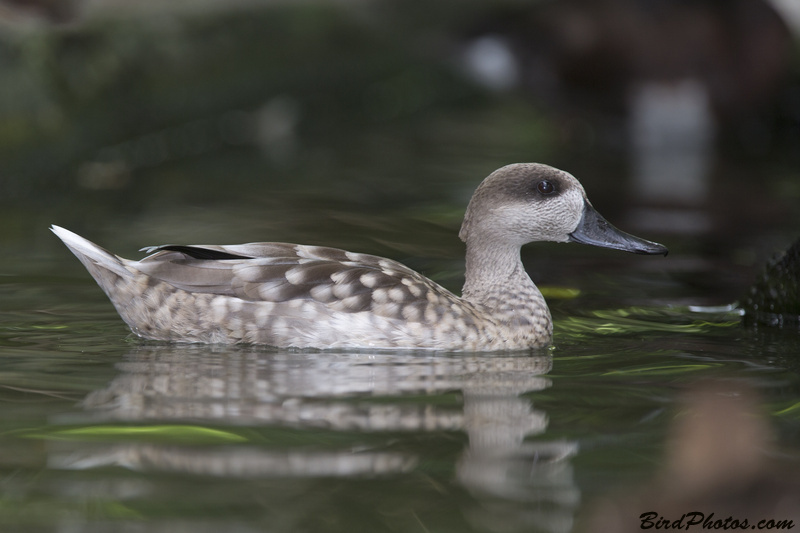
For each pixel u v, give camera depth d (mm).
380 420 8289
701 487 6234
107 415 8273
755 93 26016
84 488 6891
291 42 25906
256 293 10594
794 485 6152
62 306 11898
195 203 18141
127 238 15320
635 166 22734
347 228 16375
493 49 27406
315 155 23438
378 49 28328
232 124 24594
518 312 11125
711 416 8328
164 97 22781
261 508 6645
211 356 10188
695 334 11461
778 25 25859
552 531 6359
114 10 21812
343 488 6953
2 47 19469
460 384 9398
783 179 21109
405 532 6375
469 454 7566
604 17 25953
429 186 20078
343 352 10500
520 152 24312
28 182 19359
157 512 6562
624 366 10117
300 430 8016
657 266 14641
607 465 7352
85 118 20938
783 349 10773
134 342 10695
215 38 24016
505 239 11500
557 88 26734
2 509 6570
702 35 25688
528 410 8617
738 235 16375
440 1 27656
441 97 30547
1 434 7809
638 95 26016
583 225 11609
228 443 7707
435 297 10859
